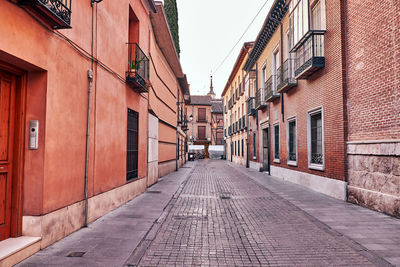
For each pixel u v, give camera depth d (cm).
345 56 846
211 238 507
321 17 964
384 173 673
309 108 1096
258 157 2069
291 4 1170
